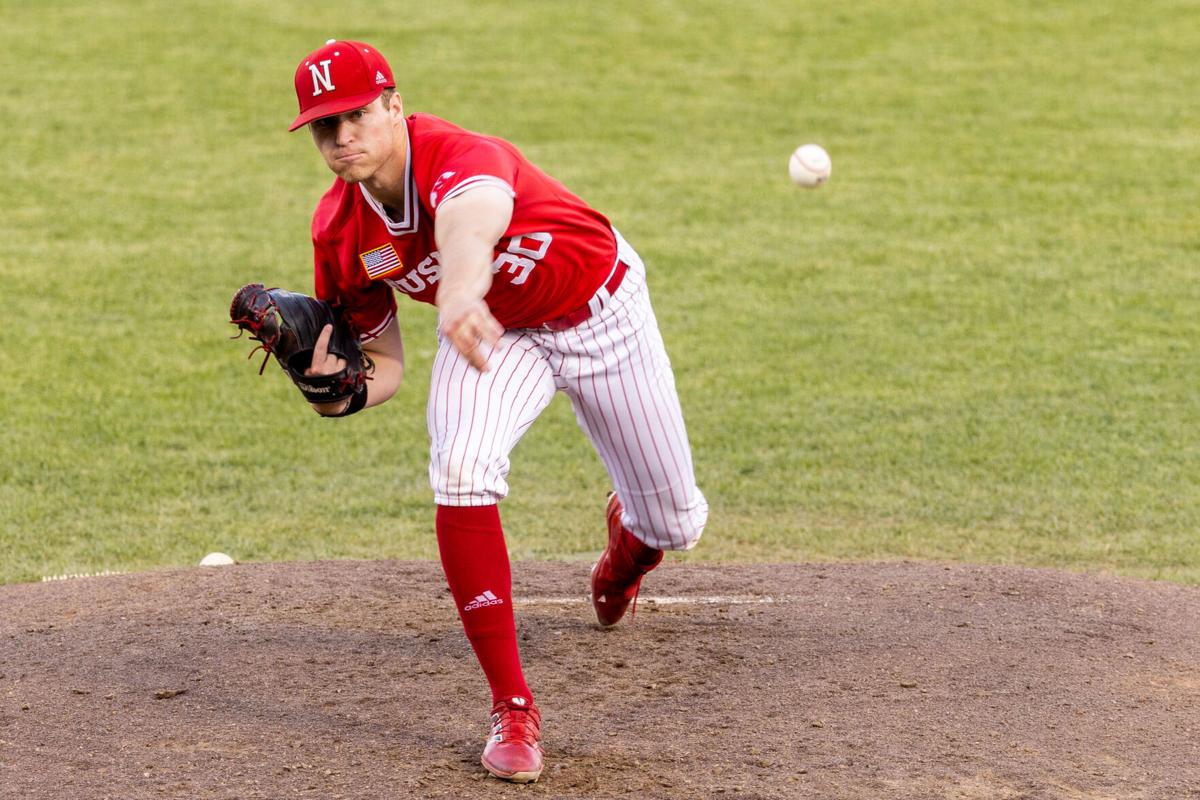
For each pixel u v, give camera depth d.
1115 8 79.50
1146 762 13.20
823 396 33.91
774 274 44.44
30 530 25.36
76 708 14.43
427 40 73.50
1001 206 51.34
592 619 17.81
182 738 13.62
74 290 42.41
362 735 13.70
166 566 23.08
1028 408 32.69
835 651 16.34
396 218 12.89
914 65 70.25
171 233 48.31
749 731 13.85
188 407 33.41
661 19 78.38
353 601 18.36
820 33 75.81
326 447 30.97
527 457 30.53
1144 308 40.78
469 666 15.76
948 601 18.38
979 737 13.73
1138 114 62.50
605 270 13.72
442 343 13.64
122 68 68.19
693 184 53.88
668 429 14.67
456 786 12.49
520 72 68.50
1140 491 27.34
